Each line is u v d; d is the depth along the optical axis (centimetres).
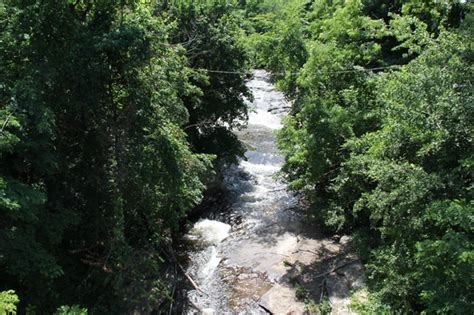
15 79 1048
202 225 1930
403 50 2781
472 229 841
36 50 1068
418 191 973
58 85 1103
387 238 1339
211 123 2238
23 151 959
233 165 2456
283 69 2066
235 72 2112
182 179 1309
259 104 3222
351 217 1636
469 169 914
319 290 1384
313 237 1741
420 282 985
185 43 2078
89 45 1075
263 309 1365
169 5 2092
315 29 2361
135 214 1358
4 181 844
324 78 1694
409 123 1061
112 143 1242
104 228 1276
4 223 950
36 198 883
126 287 1251
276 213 2000
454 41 1090
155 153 1251
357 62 1950
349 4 1912
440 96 995
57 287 1170
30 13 1053
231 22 2191
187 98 2000
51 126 986
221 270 1597
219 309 1405
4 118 871
